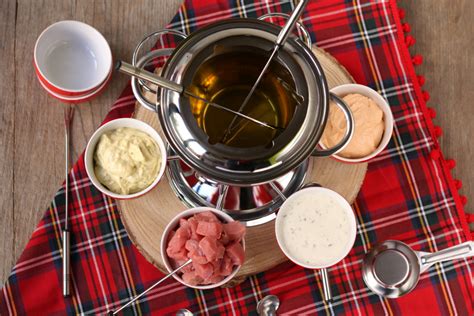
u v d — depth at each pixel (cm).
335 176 115
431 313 118
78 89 117
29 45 120
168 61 97
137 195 108
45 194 119
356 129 110
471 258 118
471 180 123
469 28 125
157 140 109
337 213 109
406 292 114
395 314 117
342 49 119
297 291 117
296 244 108
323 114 96
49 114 120
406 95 119
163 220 113
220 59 98
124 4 121
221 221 108
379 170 119
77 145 119
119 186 109
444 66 124
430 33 124
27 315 115
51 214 116
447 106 124
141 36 121
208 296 116
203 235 104
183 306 116
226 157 95
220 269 105
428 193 119
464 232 118
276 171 96
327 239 108
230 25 98
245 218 113
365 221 118
